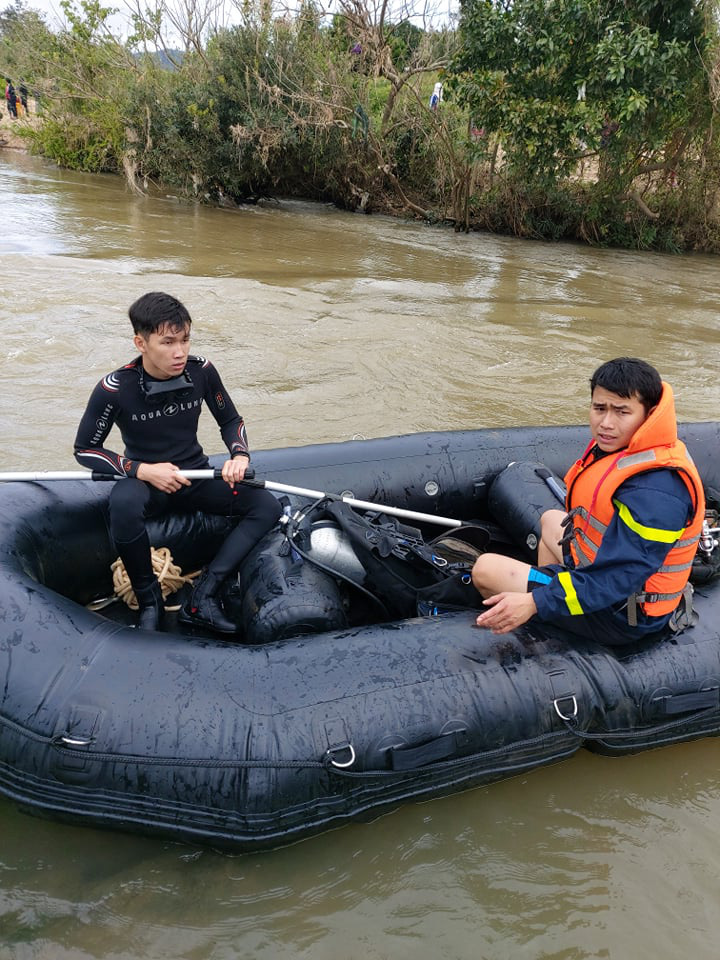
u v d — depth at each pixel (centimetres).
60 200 1357
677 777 257
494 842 229
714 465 378
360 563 277
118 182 1658
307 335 677
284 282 884
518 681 238
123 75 1678
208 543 311
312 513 286
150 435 280
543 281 1034
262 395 539
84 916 200
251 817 213
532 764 246
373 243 1237
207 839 217
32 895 204
